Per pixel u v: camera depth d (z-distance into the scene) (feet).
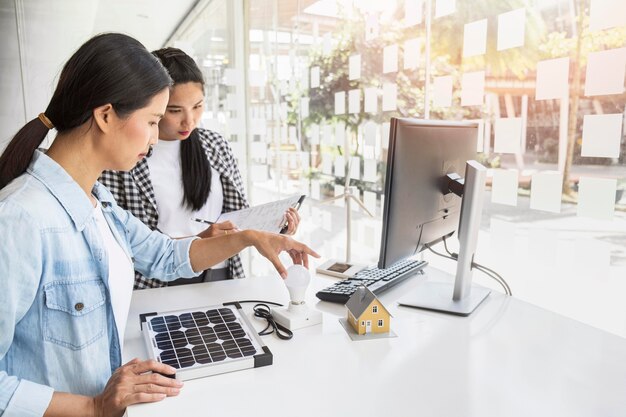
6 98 11.85
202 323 3.53
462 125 4.32
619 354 3.23
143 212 5.35
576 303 4.24
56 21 11.33
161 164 5.42
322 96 8.04
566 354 3.22
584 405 2.61
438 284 4.64
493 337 3.50
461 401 2.63
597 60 3.85
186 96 4.88
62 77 2.64
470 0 5.04
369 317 3.51
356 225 7.32
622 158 3.77
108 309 2.94
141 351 3.29
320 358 3.14
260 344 3.19
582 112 4.02
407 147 3.60
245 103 10.96
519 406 2.59
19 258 2.39
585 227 4.10
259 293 4.46
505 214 4.83
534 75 4.41
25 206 2.46
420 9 5.75
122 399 2.54
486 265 5.11
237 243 3.92
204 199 5.57
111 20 10.91
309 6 8.25
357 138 7.15
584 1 3.92
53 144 2.76
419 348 3.30
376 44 6.58
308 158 8.66
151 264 3.99
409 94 6.04
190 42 10.79
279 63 9.54
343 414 2.50
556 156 4.27
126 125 2.66
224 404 2.60
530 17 4.39
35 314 2.61
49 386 2.67
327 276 5.04
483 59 4.92
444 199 4.24
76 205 2.72
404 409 2.55
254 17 10.36
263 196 10.73
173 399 2.64
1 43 11.51
